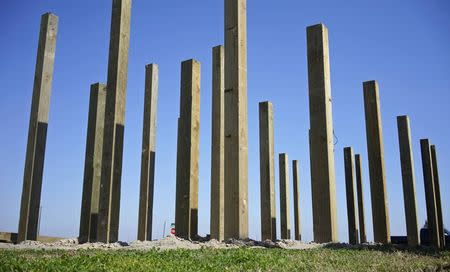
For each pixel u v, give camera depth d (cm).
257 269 571
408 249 1053
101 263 584
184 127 1130
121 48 1073
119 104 1052
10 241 1207
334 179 966
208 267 583
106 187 1009
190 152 1108
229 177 908
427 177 1759
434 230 1708
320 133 969
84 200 1233
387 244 1202
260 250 787
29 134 1149
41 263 570
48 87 1174
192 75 1141
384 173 1280
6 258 633
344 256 743
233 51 948
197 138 1131
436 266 673
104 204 1004
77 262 582
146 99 1255
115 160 1037
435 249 1135
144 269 550
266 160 1431
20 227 1096
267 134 1445
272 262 632
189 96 1135
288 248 877
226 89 941
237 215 890
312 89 996
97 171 1244
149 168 1220
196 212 1102
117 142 1040
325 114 971
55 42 1201
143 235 1159
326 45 1019
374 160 1285
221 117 1130
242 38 959
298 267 604
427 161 1769
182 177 1109
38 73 1171
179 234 1084
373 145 1291
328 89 998
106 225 991
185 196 1094
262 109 1467
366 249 910
